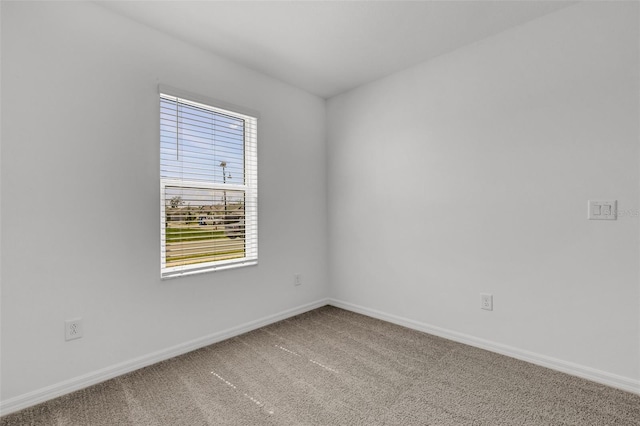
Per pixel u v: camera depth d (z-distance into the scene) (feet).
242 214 8.61
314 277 10.56
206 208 7.83
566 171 6.21
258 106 8.86
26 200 5.28
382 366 6.57
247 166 8.78
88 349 5.91
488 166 7.23
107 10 6.15
